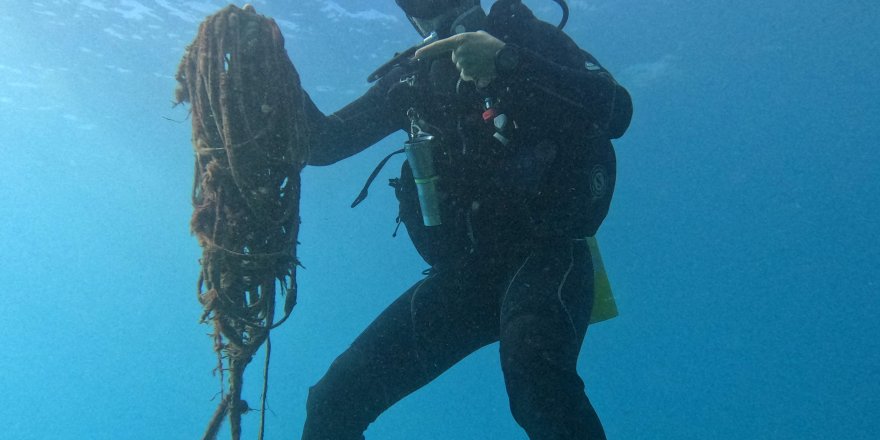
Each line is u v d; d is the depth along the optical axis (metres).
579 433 1.82
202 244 1.91
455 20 2.56
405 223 2.89
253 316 1.96
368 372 2.66
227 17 1.88
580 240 2.65
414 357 2.71
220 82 1.80
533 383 1.91
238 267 1.88
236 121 1.84
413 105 2.74
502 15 2.44
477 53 2.18
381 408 2.74
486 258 2.58
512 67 2.13
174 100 2.10
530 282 2.27
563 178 2.32
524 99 2.31
